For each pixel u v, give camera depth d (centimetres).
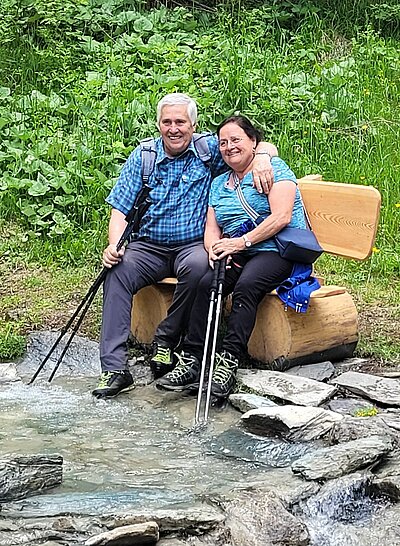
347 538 331
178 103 512
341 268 698
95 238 724
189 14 1041
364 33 1057
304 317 502
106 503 345
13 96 896
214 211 514
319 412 429
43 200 756
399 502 355
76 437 422
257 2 1113
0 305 618
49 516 332
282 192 493
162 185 518
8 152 793
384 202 776
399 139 877
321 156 849
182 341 532
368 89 964
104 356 493
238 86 886
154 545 320
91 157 784
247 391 476
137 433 429
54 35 982
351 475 366
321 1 1132
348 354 528
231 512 335
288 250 484
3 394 488
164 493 356
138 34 1006
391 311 609
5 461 359
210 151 524
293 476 373
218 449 409
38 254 712
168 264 523
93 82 884
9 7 990
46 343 555
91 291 504
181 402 475
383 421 420
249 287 486
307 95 913
